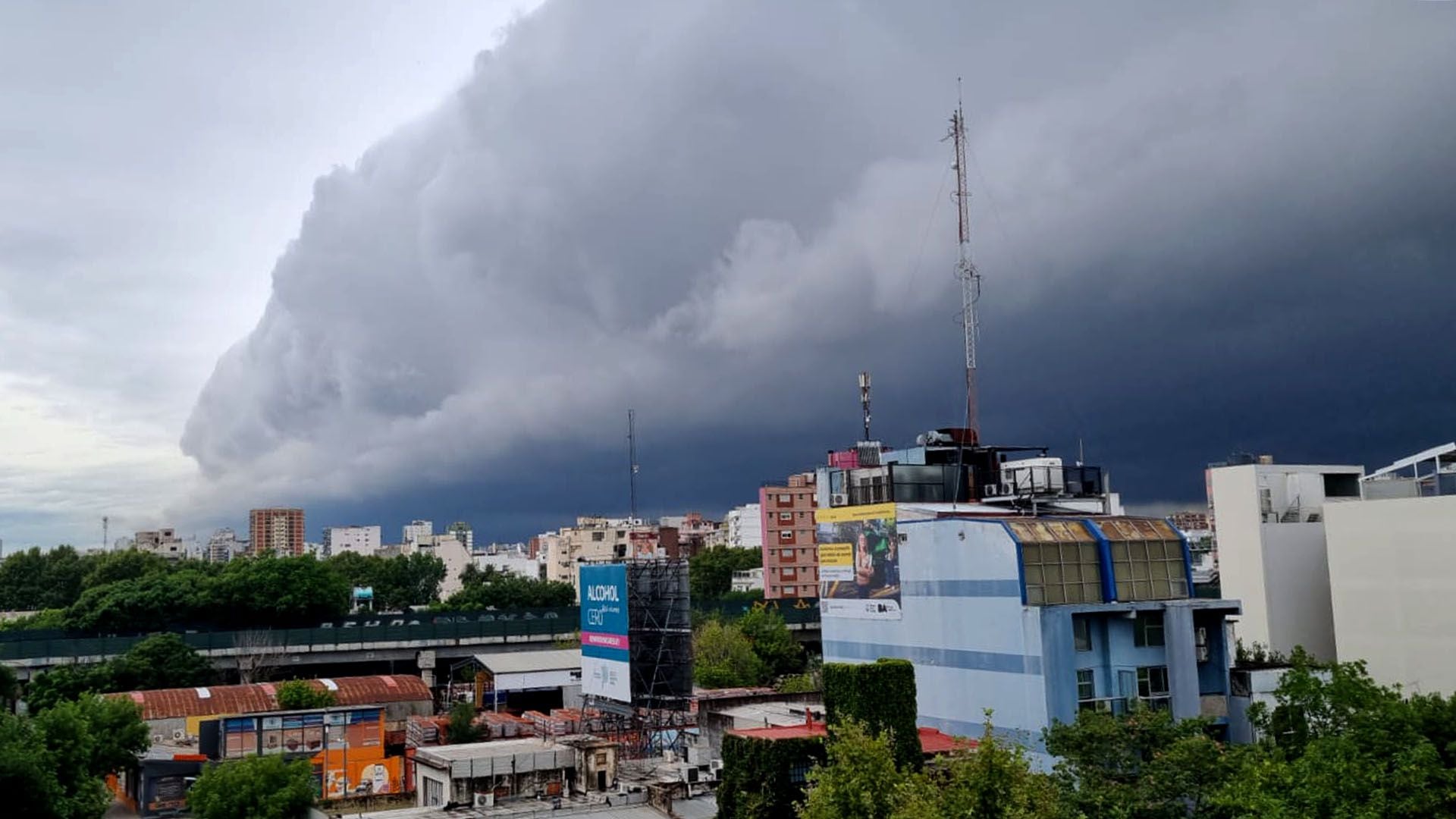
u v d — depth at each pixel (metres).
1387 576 67.31
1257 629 77.06
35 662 110.81
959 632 60.34
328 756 83.31
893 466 71.88
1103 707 55.12
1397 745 35.59
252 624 143.12
